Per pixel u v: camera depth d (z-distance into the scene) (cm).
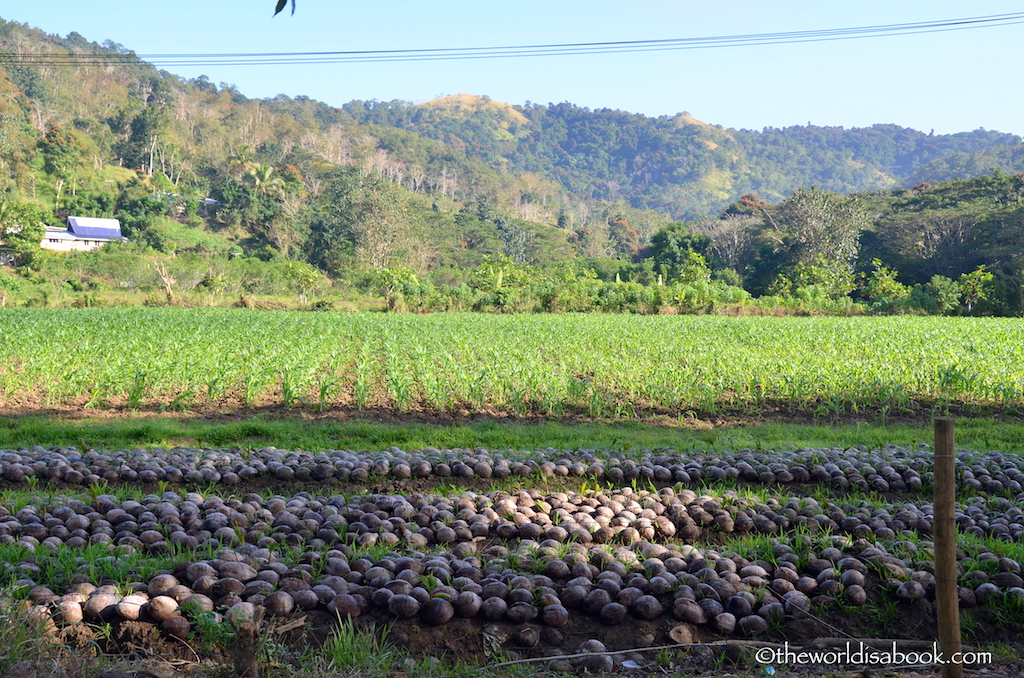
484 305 4397
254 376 1358
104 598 468
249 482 852
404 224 8450
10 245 5600
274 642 441
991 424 1254
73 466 852
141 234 8612
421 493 823
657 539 684
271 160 11806
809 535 658
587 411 1360
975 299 4378
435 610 483
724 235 7712
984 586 538
